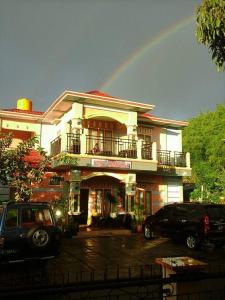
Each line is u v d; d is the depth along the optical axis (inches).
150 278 162.1
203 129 1282.0
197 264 176.6
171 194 895.7
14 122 816.3
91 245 553.0
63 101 728.3
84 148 701.9
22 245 360.8
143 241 605.6
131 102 773.3
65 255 463.5
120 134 860.0
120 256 458.0
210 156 1143.0
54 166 711.7
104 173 734.5
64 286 146.6
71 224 645.9
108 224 754.8
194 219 532.1
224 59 323.0
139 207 764.0
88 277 330.6
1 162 536.7
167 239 631.2
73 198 690.2
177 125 940.0
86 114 748.0
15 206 371.6
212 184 1113.4
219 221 523.8
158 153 890.1
